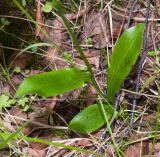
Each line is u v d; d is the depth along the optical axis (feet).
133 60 1.63
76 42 1.50
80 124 1.67
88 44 1.93
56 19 1.99
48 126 1.72
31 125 1.74
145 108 1.76
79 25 1.98
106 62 1.88
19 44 1.92
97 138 1.70
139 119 1.74
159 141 1.68
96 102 1.78
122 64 1.64
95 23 1.98
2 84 1.85
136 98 1.77
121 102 1.78
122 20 1.97
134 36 1.63
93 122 1.68
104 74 1.85
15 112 1.78
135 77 1.83
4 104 1.78
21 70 1.87
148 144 1.68
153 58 1.87
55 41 1.95
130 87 1.81
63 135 1.73
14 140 1.70
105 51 1.90
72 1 2.02
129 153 1.66
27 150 1.69
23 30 1.95
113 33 1.94
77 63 1.89
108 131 1.70
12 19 1.97
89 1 2.02
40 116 1.77
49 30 1.97
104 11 1.99
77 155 1.68
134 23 1.97
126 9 2.00
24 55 1.90
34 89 1.52
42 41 1.93
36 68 1.88
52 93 1.54
